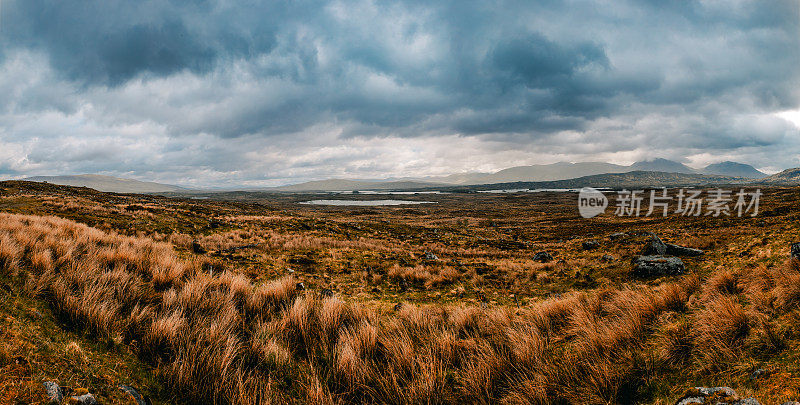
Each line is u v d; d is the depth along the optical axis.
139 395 3.30
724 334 4.25
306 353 5.27
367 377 4.34
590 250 27.02
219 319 5.43
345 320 6.62
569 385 3.94
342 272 14.87
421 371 4.30
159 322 4.60
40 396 2.53
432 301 11.05
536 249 33.09
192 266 9.49
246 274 11.68
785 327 4.09
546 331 6.25
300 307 6.37
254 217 38.66
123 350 4.05
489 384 4.14
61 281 5.30
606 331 5.19
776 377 3.11
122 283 6.17
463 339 5.96
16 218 14.51
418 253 25.05
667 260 13.47
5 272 5.25
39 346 3.29
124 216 26.53
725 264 12.62
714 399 2.92
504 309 7.66
